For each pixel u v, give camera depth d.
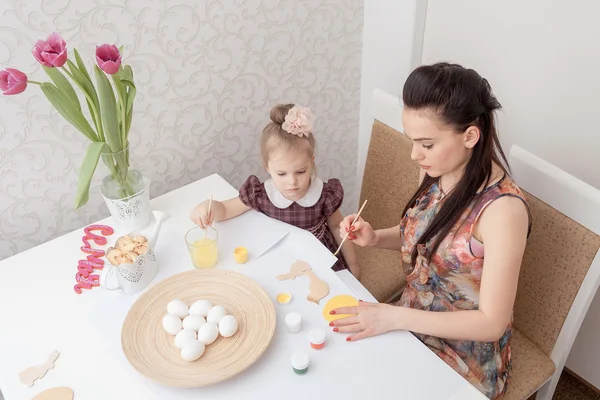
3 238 1.37
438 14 1.52
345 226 1.20
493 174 1.00
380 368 0.90
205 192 1.37
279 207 1.32
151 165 1.50
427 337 1.15
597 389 1.64
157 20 1.31
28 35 1.17
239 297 1.02
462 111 0.91
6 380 0.90
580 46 1.24
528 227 1.00
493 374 1.11
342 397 0.85
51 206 1.39
